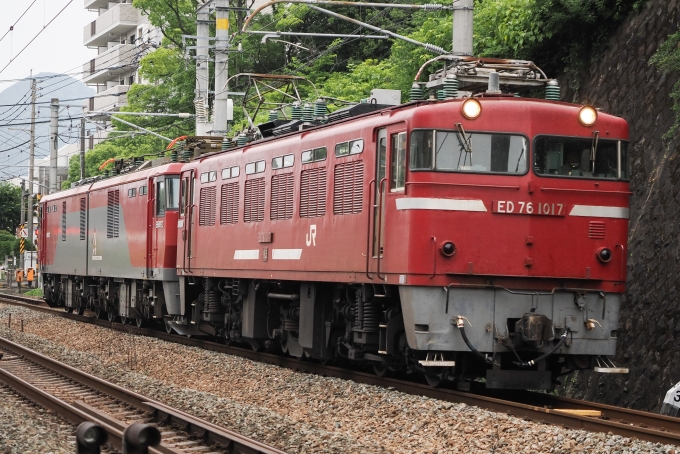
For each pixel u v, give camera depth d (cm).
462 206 1399
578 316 1430
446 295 1390
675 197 1745
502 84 1579
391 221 1455
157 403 1339
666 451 993
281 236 1847
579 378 1828
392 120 1473
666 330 1644
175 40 5588
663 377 1606
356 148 1582
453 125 1408
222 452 1075
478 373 1491
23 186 7206
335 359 1820
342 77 4481
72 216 3441
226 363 1916
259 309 2030
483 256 1401
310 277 1725
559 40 2402
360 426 1241
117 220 2903
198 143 2594
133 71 8575
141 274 2653
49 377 1783
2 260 7394
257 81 2505
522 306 1411
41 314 3450
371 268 1515
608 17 2206
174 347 2267
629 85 2072
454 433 1146
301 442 1115
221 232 2136
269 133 2098
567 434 1095
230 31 5350
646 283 1750
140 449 701
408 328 1409
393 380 1558
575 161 1446
